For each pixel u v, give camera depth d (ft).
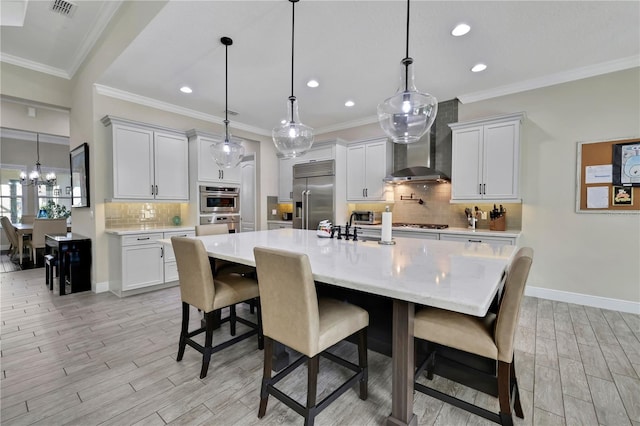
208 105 14.53
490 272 4.64
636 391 5.90
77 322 9.44
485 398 5.72
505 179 11.57
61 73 13.71
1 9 7.27
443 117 13.97
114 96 12.67
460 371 6.11
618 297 10.29
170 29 8.24
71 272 12.50
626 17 7.66
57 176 26.43
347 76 11.23
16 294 12.37
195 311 10.48
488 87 12.25
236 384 6.26
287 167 19.43
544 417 5.22
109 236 12.71
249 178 20.26
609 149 10.34
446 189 14.37
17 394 5.88
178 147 14.46
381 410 5.44
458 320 4.92
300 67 10.48
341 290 7.38
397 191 15.89
